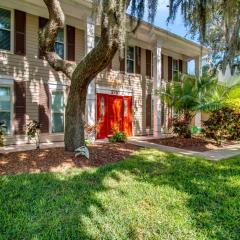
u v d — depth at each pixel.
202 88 11.88
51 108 11.23
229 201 4.93
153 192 5.20
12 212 4.13
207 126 12.58
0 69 9.79
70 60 11.84
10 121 10.02
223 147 11.46
